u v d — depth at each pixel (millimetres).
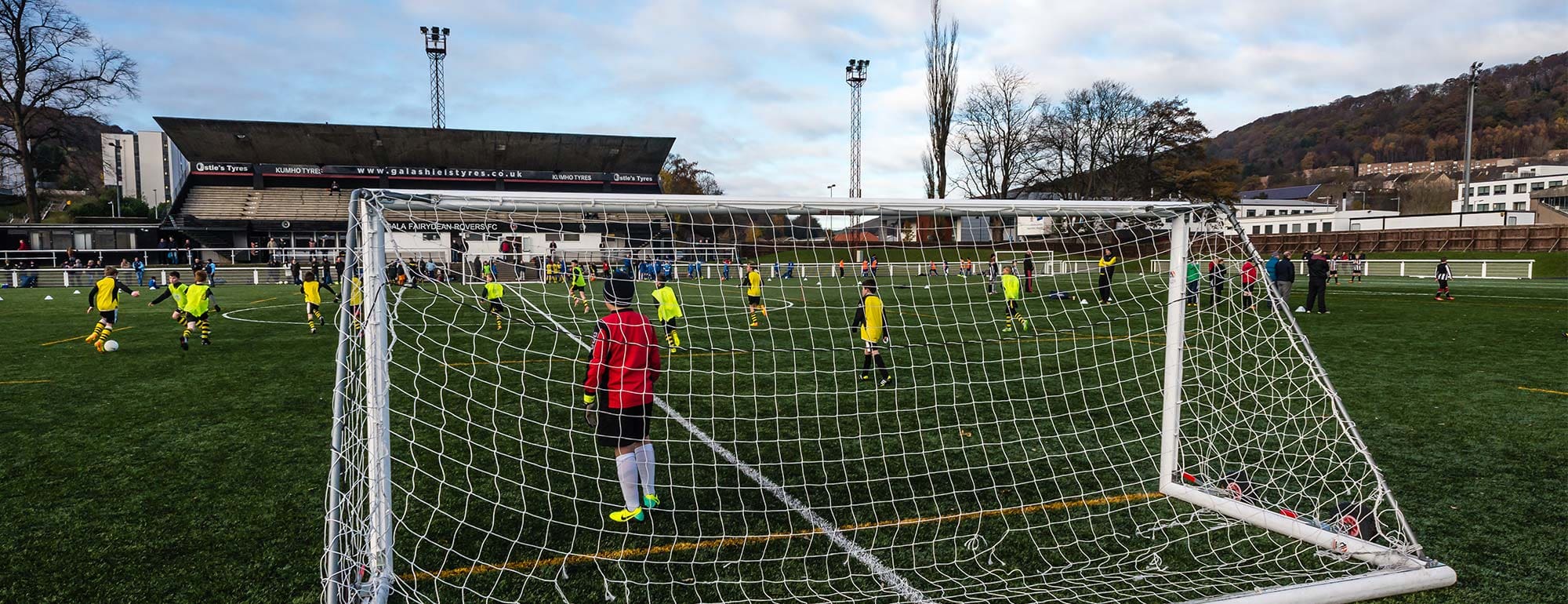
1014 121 40938
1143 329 11758
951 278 20875
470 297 5496
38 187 50188
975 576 3244
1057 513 3947
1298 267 34125
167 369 8203
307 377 7727
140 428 5570
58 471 4559
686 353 9383
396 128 39625
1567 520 3705
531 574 3250
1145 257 5082
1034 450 5020
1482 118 101250
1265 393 6582
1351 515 3619
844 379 7527
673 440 5277
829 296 18141
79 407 6262
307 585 3119
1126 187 44344
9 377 7652
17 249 32094
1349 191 80062
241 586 3107
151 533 3633
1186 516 3904
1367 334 10633
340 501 2898
